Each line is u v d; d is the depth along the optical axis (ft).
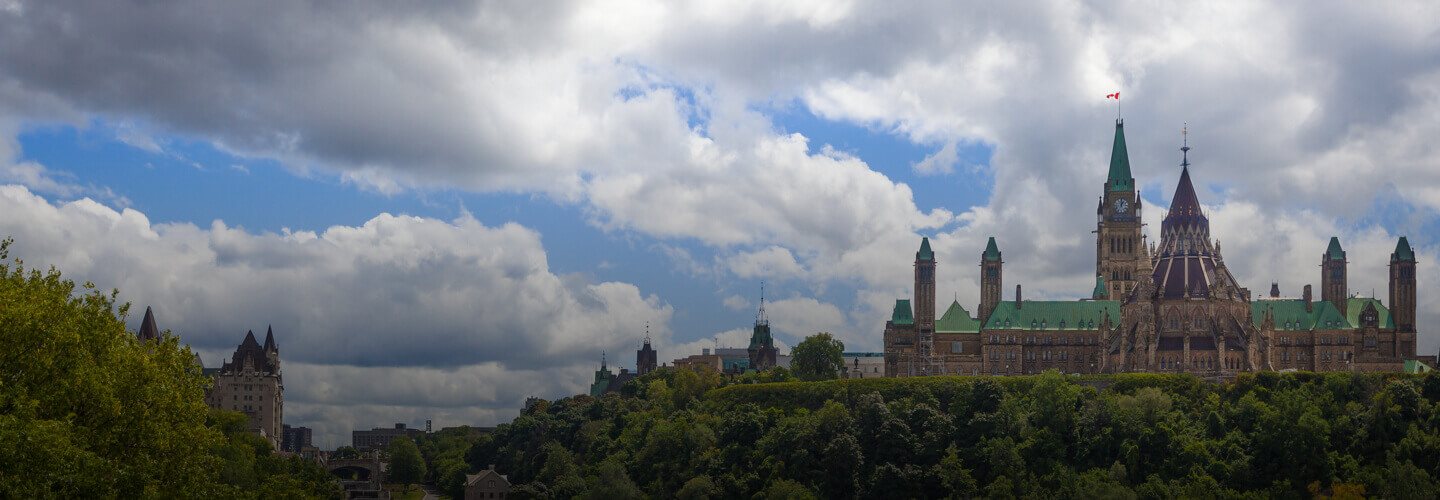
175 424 474.08
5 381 404.16
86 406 430.61
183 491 452.76
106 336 457.27
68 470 364.17
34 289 451.94
